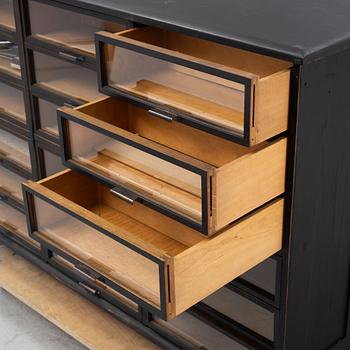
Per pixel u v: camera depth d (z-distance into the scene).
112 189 1.99
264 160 1.79
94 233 1.96
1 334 2.58
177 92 1.94
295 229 1.93
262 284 2.05
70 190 2.20
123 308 2.36
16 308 2.70
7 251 2.81
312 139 1.84
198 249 1.75
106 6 2.02
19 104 2.57
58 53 2.24
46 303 2.55
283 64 1.95
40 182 2.11
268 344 2.10
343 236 2.13
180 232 2.14
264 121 1.73
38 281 2.65
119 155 2.01
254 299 2.07
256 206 1.83
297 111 1.76
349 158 2.00
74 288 2.51
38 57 2.35
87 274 2.02
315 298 2.13
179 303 1.77
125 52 1.94
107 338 2.40
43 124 2.46
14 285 2.64
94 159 2.05
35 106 2.43
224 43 1.80
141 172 1.99
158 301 1.83
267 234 1.90
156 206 1.90
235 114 1.84
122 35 1.98
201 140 2.09
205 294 1.82
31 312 2.68
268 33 1.81
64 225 2.03
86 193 2.25
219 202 1.73
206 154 2.10
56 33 2.26
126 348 2.35
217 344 2.20
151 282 1.84
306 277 2.05
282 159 1.83
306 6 2.01
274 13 1.96
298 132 1.79
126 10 1.98
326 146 1.90
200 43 2.09
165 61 1.91
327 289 2.17
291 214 1.90
